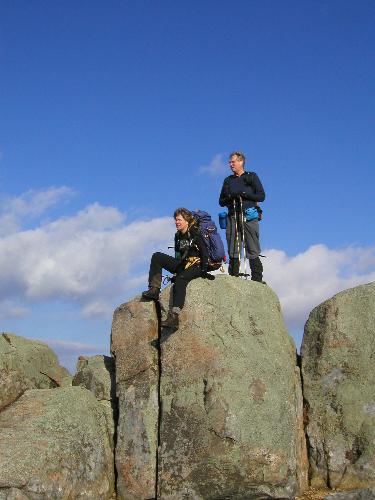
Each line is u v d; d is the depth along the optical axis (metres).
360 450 10.59
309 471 11.02
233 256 12.41
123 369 11.40
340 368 11.25
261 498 10.18
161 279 11.34
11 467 9.52
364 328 11.30
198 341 10.82
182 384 10.73
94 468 10.61
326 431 10.98
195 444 10.27
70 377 13.56
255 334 11.08
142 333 11.37
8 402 11.13
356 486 10.45
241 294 11.30
